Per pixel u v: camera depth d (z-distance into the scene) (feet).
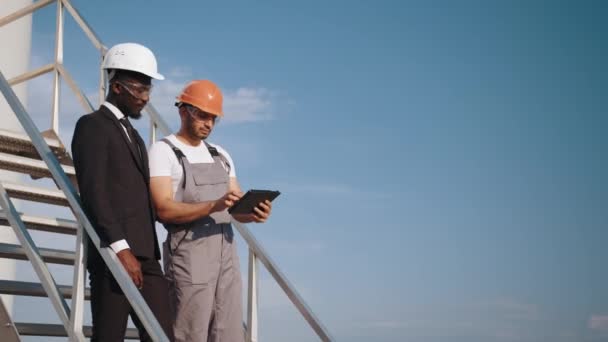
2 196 12.53
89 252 11.82
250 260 14.28
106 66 12.16
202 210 12.64
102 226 11.12
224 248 13.37
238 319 13.44
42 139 12.12
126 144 11.96
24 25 22.82
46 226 15.58
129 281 10.80
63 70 18.94
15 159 16.24
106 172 11.57
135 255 11.65
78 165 11.54
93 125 11.70
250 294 14.21
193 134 13.43
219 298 13.29
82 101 18.52
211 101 13.38
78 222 11.62
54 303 11.84
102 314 11.50
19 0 22.68
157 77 12.22
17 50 22.53
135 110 12.23
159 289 11.98
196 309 12.87
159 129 16.76
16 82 19.90
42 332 14.15
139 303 10.64
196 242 13.01
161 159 13.06
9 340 13.82
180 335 12.88
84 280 11.69
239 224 14.42
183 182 13.19
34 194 16.06
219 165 13.71
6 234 20.89
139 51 12.18
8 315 13.69
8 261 21.27
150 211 12.16
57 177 11.72
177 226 13.07
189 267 12.93
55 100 19.02
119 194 11.74
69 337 11.53
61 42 19.35
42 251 14.51
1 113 20.99
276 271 13.80
